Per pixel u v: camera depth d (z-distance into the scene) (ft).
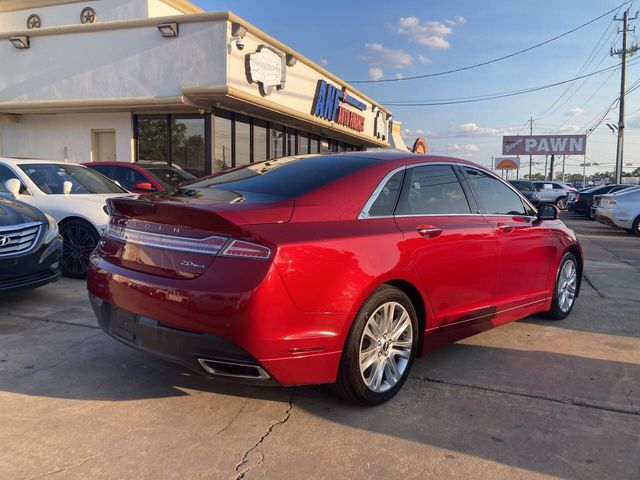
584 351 15.23
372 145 82.69
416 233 12.05
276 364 9.64
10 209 18.07
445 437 10.16
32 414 10.62
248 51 41.39
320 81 54.85
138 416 10.69
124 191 26.73
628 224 50.78
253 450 9.53
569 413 11.28
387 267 11.09
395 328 11.73
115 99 41.96
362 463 9.21
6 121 48.32
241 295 9.32
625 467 9.30
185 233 10.11
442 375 13.25
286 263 9.59
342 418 10.84
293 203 10.59
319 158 13.32
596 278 26.86
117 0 52.70
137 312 10.57
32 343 14.55
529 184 98.63
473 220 14.11
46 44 43.93
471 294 13.66
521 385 12.70
